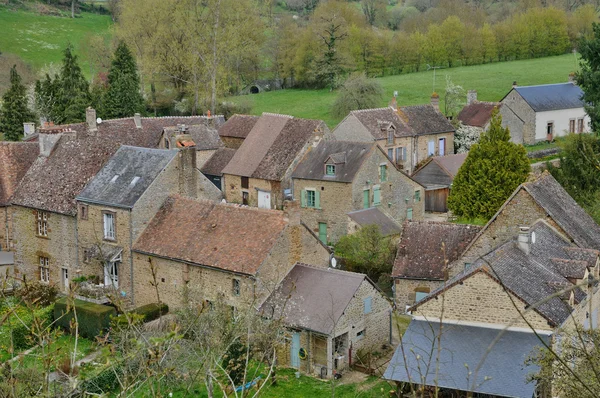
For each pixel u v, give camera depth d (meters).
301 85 109.44
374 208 57.53
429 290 42.72
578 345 25.78
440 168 65.12
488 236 41.53
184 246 42.59
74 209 47.12
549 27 116.75
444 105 94.12
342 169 57.81
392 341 41.06
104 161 48.97
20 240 50.75
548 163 59.62
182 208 44.94
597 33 60.75
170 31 94.94
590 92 60.94
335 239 57.84
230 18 95.44
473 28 115.62
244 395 17.67
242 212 42.75
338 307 37.38
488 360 31.55
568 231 39.75
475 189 53.84
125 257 44.84
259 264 39.38
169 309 42.88
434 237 44.12
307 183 58.91
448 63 114.19
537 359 27.69
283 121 65.06
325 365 37.06
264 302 38.75
